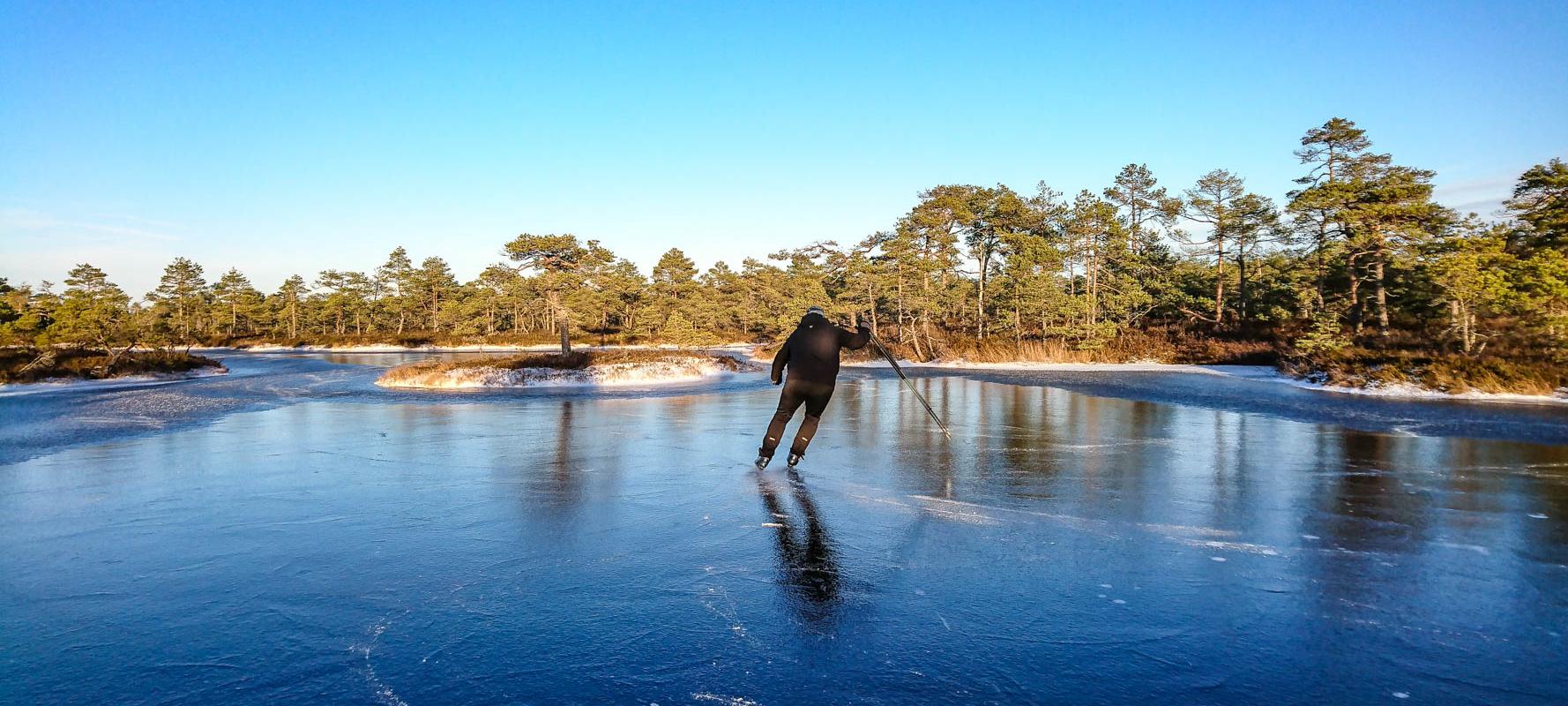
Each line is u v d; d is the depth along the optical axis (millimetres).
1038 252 31844
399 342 70125
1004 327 34906
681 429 9375
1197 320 36125
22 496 5500
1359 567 3691
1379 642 2826
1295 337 27672
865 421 10094
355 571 3727
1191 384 16875
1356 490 5480
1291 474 6098
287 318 81500
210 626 3041
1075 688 2488
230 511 4984
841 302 39000
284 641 2891
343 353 57062
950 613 3145
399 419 10898
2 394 18375
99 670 2648
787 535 4355
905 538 4270
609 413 11516
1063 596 3334
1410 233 21828
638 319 64938
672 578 3607
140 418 11414
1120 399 13141
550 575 3654
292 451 7734
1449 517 4648
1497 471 6172
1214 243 36500
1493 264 16938
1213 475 6082
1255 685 2500
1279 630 2941
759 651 2789
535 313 72938
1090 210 33031
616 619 3107
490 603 3291
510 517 4793
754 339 68812
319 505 5160
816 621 3072
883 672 2613
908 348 34812
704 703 2402
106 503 5250
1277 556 3877
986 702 2398
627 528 4523
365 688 2514
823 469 6426
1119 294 33844
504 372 21031
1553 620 3004
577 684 2543
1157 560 3826
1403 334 22406
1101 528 4469
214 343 75562
